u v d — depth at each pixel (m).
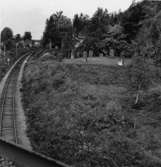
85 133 15.62
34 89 29.02
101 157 13.06
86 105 19.91
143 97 22.16
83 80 28.45
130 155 12.95
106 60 39.72
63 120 17.77
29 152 6.22
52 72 31.95
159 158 12.95
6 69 48.03
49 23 93.88
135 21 46.66
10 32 109.56
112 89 25.25
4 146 6.75
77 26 89.19
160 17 38.75
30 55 68.81
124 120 17.31
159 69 27.88
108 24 55.62
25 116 22.22
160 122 17.48
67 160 13.63
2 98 28.22
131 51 40.94
